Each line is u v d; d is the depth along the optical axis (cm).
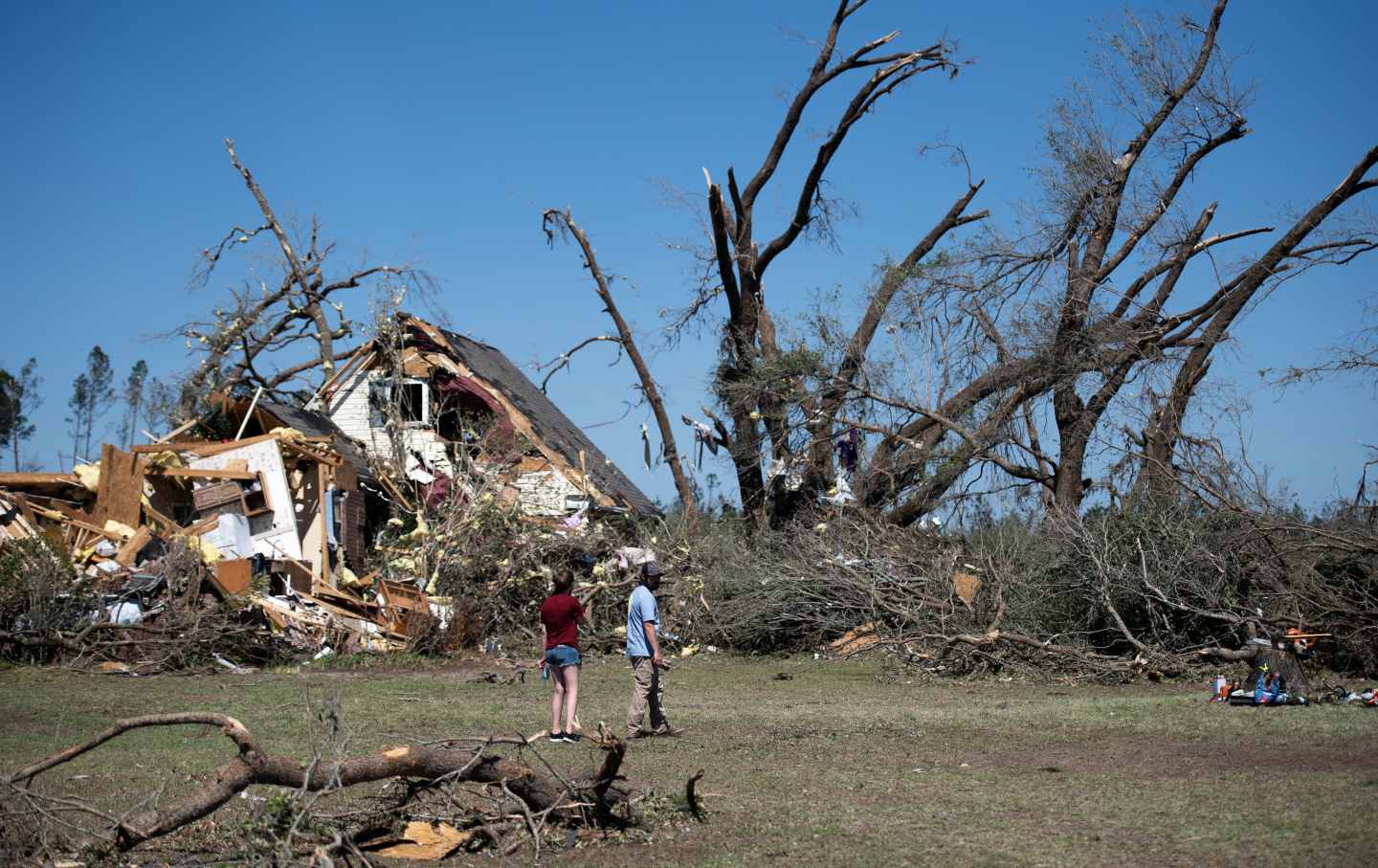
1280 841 660
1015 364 2536
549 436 3111
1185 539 1795
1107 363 2450
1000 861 635
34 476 2180
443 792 748
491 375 3183
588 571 2488
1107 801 787
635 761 976
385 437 2989
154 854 662
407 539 2328
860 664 2039
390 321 2975
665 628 2306
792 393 2695
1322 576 1697
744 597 2261
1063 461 2489
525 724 1195
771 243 2930
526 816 692
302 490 2331
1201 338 2361
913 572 2167
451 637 2105
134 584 1869
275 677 1706
